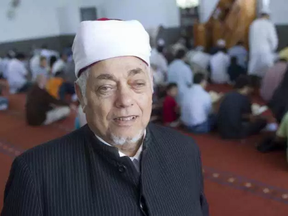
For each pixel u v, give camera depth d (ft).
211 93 15.38
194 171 3.38
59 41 35.91
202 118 12.69
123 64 2.66
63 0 35.17
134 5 31.73
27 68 25.17
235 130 11.84
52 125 15.11
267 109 14.62
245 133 11.90
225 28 23.40
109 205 2.71
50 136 13.79
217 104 14.52
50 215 2.66
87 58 2.66
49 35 35.06
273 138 10.66
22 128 14.89
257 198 8.33
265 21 18.51
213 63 20.43
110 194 2.74
